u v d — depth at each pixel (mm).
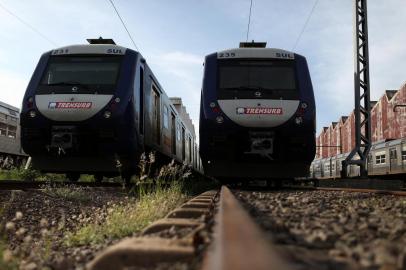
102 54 11289
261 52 11094
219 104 10453
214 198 7164
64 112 10469
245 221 2066
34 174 13719
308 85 10766
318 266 2031
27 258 3621
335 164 32438
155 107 13688
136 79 11180
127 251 2385
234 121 10305
